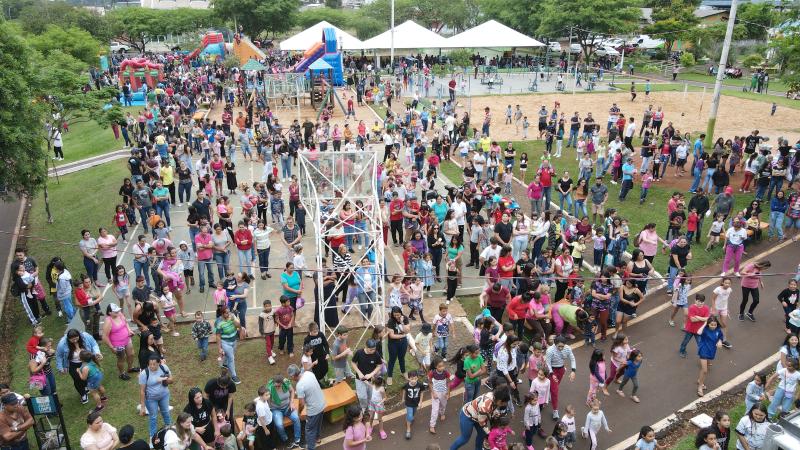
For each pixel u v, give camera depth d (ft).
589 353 45.91
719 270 57.52
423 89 144.46
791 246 61.46
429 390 41.98
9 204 81.51
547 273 49.55
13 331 49.93
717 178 70.44
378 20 288.71
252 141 97.55
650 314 51.39
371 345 36.68
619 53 209.15
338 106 129.70
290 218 55.16
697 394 41.19
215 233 52.26
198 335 42.86
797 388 37.70
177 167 74.08
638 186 78.95
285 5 236.84
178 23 269.64
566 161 91.20
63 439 33.88
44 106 64.69
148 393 34.99
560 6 173.06
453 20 290.76
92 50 158.81
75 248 64.18
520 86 157.28
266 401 34.40
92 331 45.88
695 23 212.02
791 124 110.73
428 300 53.47
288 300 42.98
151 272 49.96
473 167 75.56
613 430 37.88
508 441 36.81
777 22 92.07
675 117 118.52
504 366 37.91
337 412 38.47
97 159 95.86
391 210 62.18
